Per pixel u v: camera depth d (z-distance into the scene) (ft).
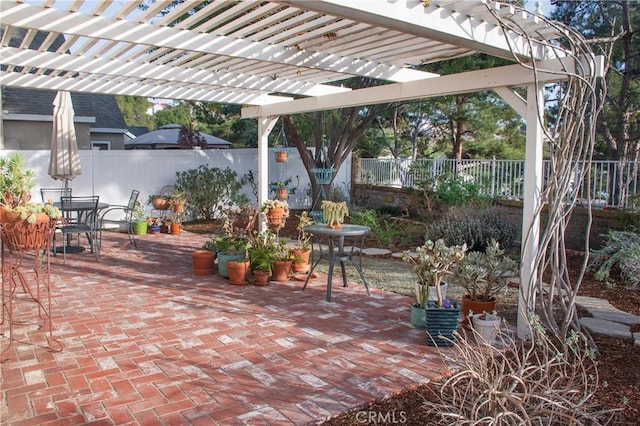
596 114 12.62
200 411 9.48
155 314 15.47
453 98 43.62
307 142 44.16
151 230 32.22
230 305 16.53
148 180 35.76
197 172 37.09
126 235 31.35
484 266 15.23
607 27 31.07
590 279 20.08
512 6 10.88
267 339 13.41
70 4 12.43
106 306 16.26
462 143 54.80
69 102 26.61
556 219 12.84
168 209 34.96
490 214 25.73
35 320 14.79
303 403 9.85
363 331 14.15
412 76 18.33
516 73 13.50
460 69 28.66
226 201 38.09
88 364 11.64
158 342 13.09
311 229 17.25
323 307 16.46
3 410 9.45
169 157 36.50
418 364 11.82
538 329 10.66
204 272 20.80
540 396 8.13
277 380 10.87
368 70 17.22
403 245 27.71
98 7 12.71
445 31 10.80
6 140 35.65
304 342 13.21
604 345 13.06
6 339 13.20
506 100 14.06
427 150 61.21
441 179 32.37
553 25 11.45
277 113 24.45
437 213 32.91
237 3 13.24
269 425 9.01
